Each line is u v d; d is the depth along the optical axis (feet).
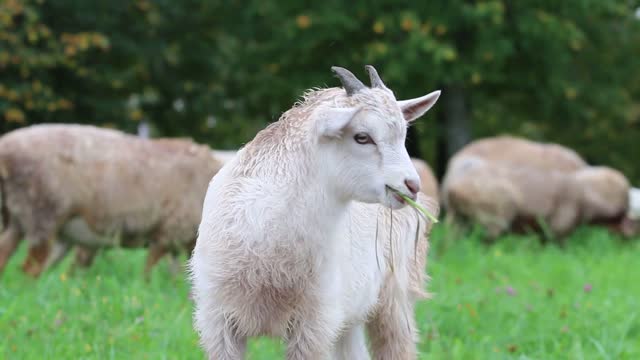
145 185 75.15
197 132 175.52
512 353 55.31
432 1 135.54
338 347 46.03
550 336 58.39
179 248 77.41
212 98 167.22
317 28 139.95
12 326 53.47
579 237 115.34
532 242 108.06
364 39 145.69
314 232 37.09
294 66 151.33
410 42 132.16
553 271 86.38
